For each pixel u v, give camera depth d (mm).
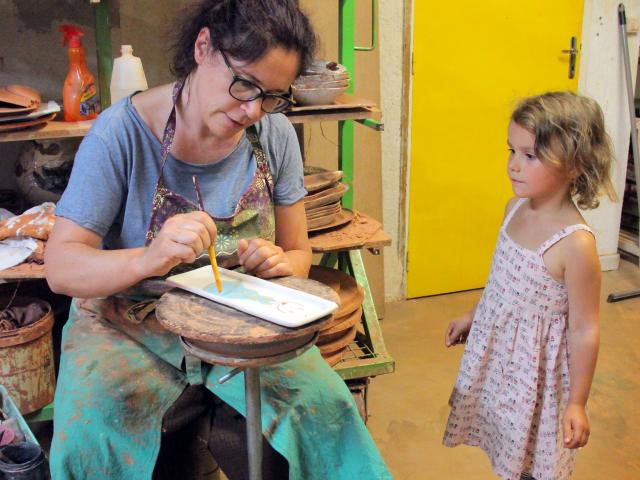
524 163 1625
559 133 1562
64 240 1461
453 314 3578
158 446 1433
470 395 1832
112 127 1489
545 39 3547
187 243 1299
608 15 3635
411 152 3502
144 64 2809
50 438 2418
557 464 1752
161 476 1701
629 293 3729
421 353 3189
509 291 1732
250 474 1396
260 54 1283
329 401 1505
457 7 3346
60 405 1444
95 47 2738
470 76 3477
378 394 2859
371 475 1499
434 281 3771
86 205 1471
